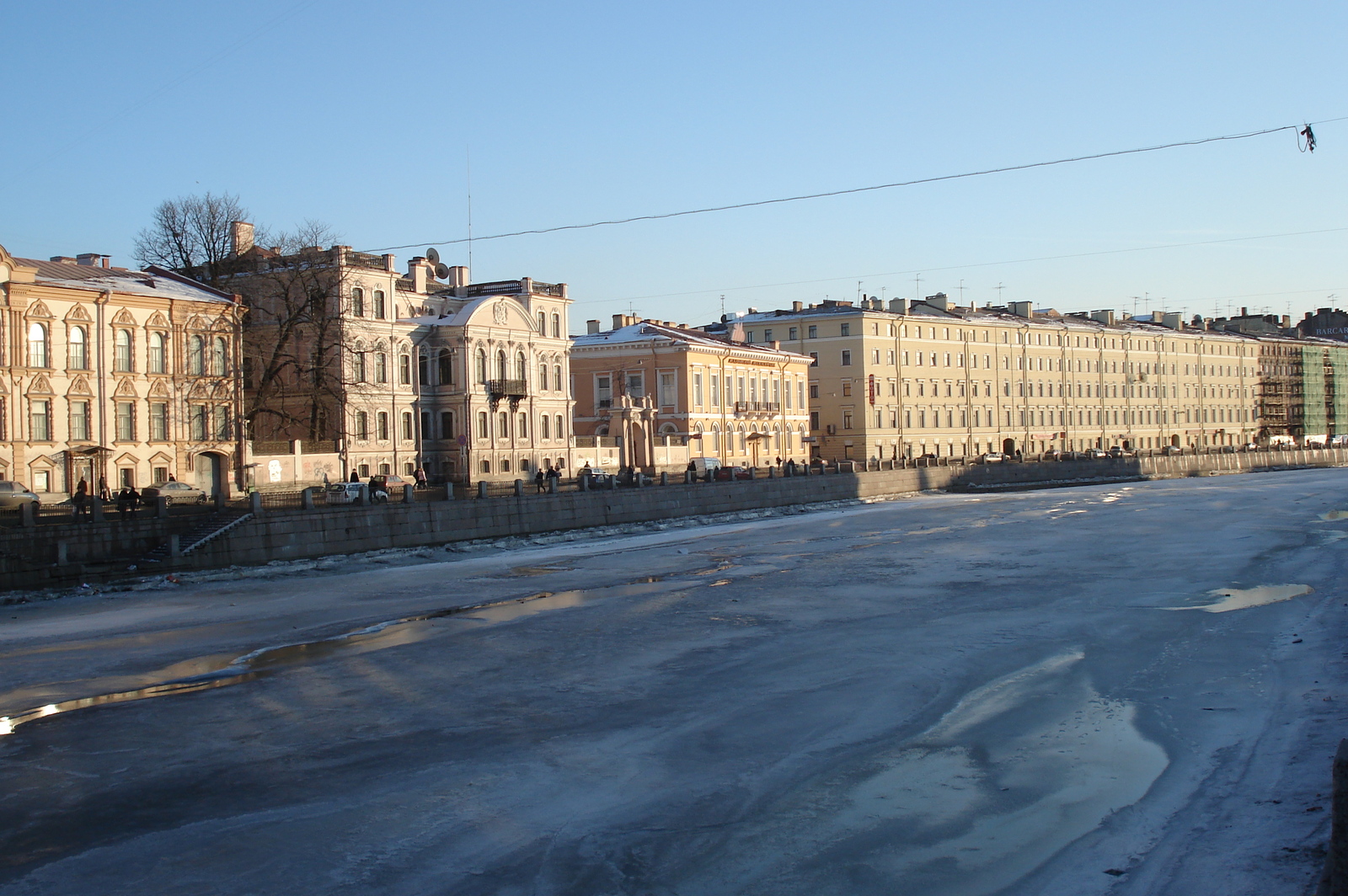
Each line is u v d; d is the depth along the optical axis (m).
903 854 12.82
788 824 13.95
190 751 18.02
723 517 69.25
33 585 37.09
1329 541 47.88
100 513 40.03
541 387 85.12
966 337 128.12
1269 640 24.91
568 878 12.40
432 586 39.50
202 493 49.56
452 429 77.94
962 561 42.97
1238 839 12.09
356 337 71.81
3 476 50.25
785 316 121.31
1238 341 166.25
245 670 24.98
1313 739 15.99
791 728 18.64
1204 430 160.50
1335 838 7.81
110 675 24.83
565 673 23.56
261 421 73.56
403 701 21.28
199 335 59.50
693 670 23.48
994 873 12.09
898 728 18.52
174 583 39.56
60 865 13.12
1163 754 16.31
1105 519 62.59
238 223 75.38
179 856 13.31
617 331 102.06
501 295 82.25
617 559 47.62
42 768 17.20
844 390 117.44
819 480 80.94
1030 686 21.23
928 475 94.88
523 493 57.62
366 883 12.41
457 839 13.70
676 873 12.47
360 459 71.56
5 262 50.47
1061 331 139.75
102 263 65.88
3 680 24.34
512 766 16.70
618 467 89.12
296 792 15.69
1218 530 54.53
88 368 54.03
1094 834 13.07
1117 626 27.52
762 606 32.41
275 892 12.24
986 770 15.98
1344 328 195.62
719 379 99.69
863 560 44.28
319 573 43.50
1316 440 168.00
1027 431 135.00
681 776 16.06
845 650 25.23
